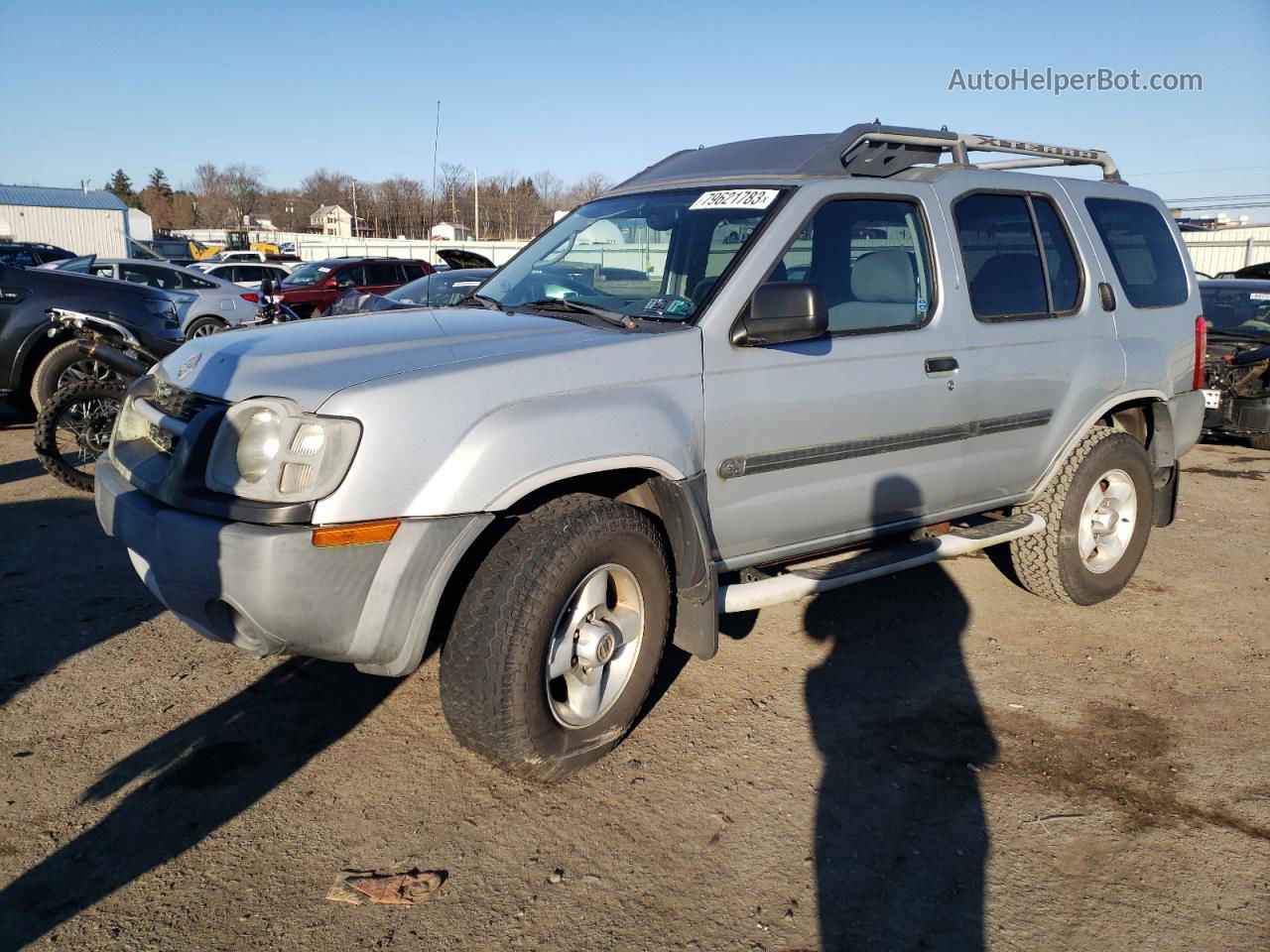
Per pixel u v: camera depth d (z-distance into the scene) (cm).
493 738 302
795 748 357
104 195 4616
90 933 251
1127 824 317
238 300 1592
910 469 416
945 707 393
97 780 319
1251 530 671
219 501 288
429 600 289
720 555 371
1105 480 498
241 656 414
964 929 266
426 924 260
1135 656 448
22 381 793
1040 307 464
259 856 285
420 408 287
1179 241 548
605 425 313
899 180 418
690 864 289
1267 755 362
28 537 557
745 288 358
